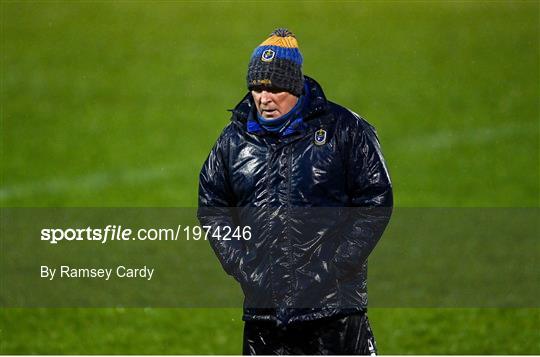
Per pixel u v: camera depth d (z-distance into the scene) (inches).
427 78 2736.2
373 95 2645.2
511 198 1905.8
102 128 2490.2
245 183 701.3
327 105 700.0
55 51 2974.9
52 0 3270.2
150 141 2401.6
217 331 1232.8
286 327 689.6
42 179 2151.8
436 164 2151.8
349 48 2938.0
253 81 688.4
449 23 3068.4
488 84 2689.5
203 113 2573.8
